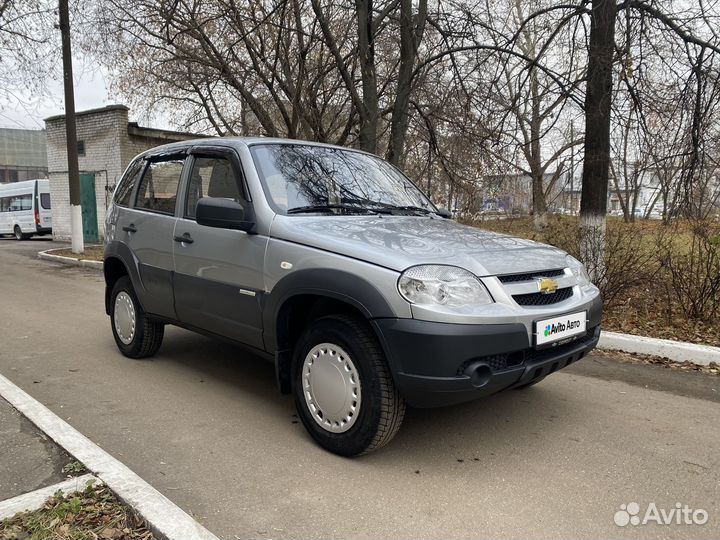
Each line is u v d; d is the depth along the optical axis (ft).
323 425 11.05
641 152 24.95
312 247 11.07
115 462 10.00
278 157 13.58
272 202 12.35
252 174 12.79
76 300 28.60
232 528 8.52
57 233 66.69
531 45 30.42
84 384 15.20
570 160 26.78
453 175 32.04
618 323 20.88
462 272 10.02
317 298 11.36
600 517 8.87
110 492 9.10
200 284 13.70
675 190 24.36
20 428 11.64
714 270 20.61
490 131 27.04
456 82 28.27
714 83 22.81
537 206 61.00
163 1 32.76
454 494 9.54
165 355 18.01
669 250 21.43
